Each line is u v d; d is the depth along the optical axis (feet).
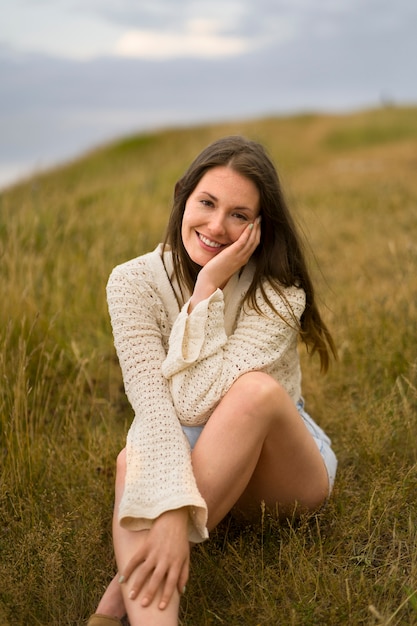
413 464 8.70
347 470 8.57
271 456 6.82
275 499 7.23
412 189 29.99
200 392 6.80
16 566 6.88
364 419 9.11
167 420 6.81
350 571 6.84
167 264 7.73
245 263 7.40
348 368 11.51
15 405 8.75
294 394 7.96
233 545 7.20
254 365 7.04
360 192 30.45
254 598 6.45
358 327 12.12
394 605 6.46
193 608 6.55
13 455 8.29
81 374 10.84
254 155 7.33
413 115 80.94
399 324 11.91
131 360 7.29
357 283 15.20
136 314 7.45
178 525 6.06
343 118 85.40
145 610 5.80
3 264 12.96
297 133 78.02
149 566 5.90
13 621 6.33
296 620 6.17
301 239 7.82
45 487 8.36
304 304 7.73
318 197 29.81
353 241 21.01
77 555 7.04
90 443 9.04
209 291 7.10
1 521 7.73
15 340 10.91
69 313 12.43
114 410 10.52
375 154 54.49
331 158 56.70
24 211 16.81
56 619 6.54
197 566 6.95
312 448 7.07
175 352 6.87
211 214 7.29
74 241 16.24
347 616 6.23
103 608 6.07
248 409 6.41
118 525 6.33
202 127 79.92
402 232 21.22
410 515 7.60
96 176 45.73
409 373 10.60
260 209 7.47
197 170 7.39
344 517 7.54
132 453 6.59
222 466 6.37
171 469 6.32
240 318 7.52
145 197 25.63
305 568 6.68
